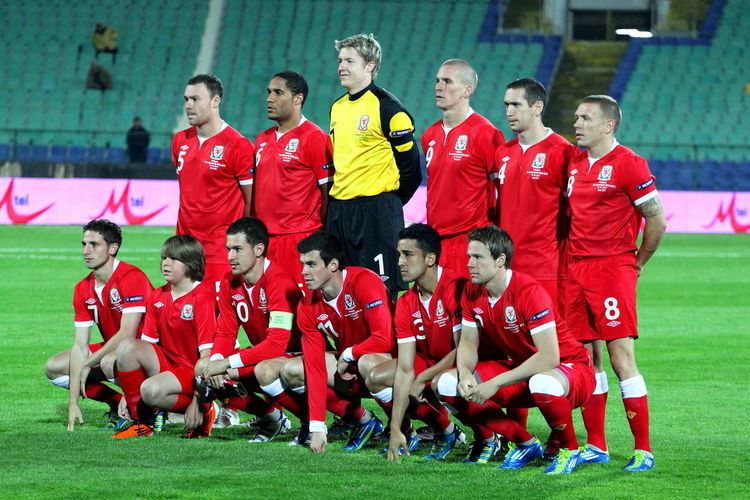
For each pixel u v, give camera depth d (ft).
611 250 42.06
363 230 49.85
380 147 49.60
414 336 41.86
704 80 217.36
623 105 213.25
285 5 235.40
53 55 223.30
